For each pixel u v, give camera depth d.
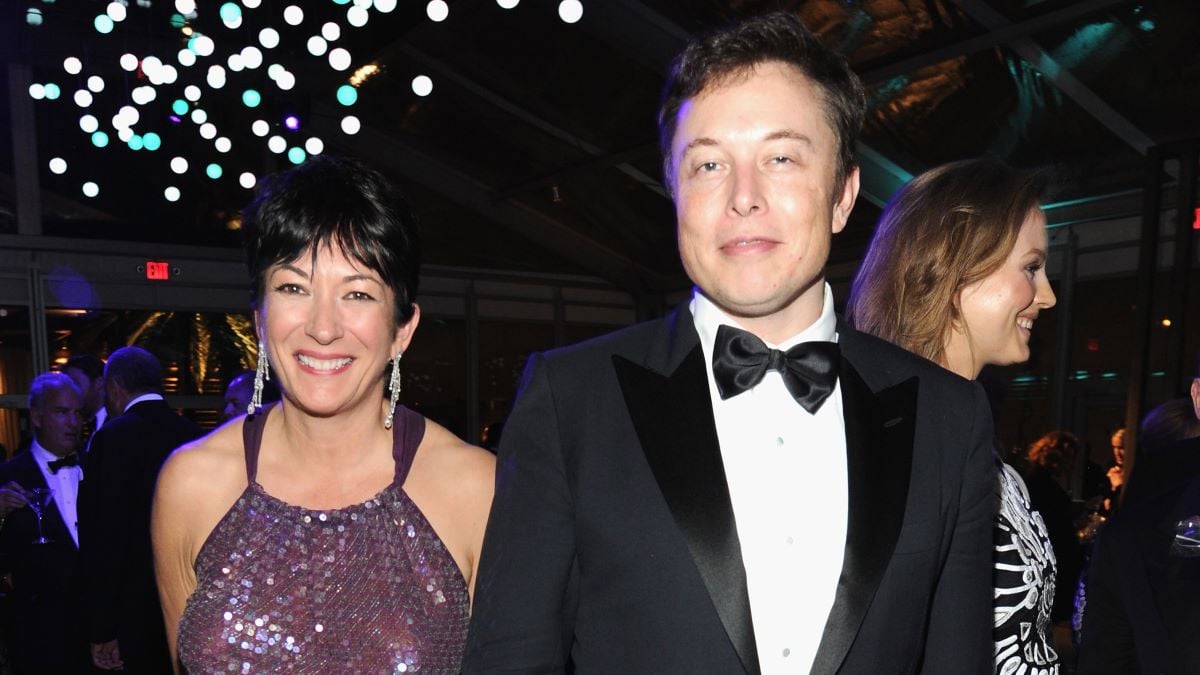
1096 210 8.00
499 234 12.59
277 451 1.68
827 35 7.26
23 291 9.81
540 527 1.20
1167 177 7.27
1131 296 7.74
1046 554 1.65
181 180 10.48
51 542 3.58
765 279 1.17
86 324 10.09
